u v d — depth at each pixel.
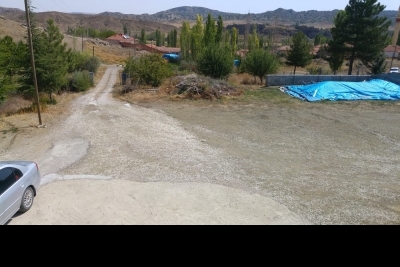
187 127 15.43
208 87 23.28
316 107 20.14
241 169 10.26
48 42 21.22
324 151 12.23
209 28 46.25
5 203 6.71
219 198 8.33
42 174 9.83
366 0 30.33
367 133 14.72
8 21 71.69
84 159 11.08
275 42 80.56
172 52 76.81
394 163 11.07
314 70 38.72
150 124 15.97
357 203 8.09
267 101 21.88
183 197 8.38
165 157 11.26
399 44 74.38
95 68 41.53
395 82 26.47
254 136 14.08
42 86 20.30
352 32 31.33
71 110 19.25
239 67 38.28
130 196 8.44
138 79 26.45
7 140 13.32
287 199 8.28
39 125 15.38
